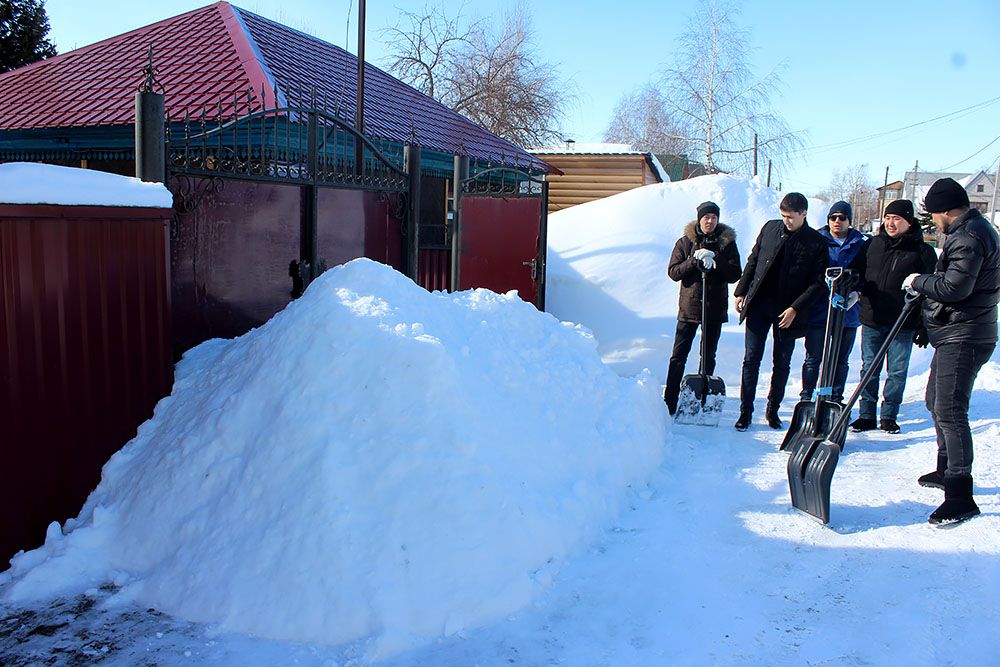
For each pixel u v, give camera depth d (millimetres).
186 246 5227
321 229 6684
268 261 6012
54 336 3746
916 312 5613
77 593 3340
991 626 3023
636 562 3564
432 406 3475
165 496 3590
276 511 3287
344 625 2957
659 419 5234
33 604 3248
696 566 3547
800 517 4141
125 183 4184
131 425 4223
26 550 3633
